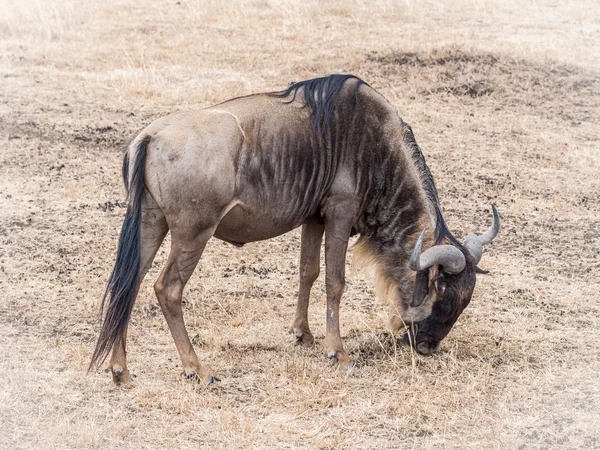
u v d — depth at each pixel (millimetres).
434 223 13102
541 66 28109
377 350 13320
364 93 12766
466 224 18828
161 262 16516
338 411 11297
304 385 11891
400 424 10961
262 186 11891
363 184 12734
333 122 12414
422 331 12680
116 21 32594
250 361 12742
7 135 21938
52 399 11273
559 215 19594
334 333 12773
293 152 12062
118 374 11688
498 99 26172
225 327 14047
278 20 33344
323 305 15125
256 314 14578
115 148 21844
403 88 26391
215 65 27828
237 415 11008
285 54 29016
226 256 17047
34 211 18203
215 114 11766
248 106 12055
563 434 10828
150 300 14883
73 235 17328
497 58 28328
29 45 29281
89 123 23109
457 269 12203
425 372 12562
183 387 11711
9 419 10719
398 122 13031
